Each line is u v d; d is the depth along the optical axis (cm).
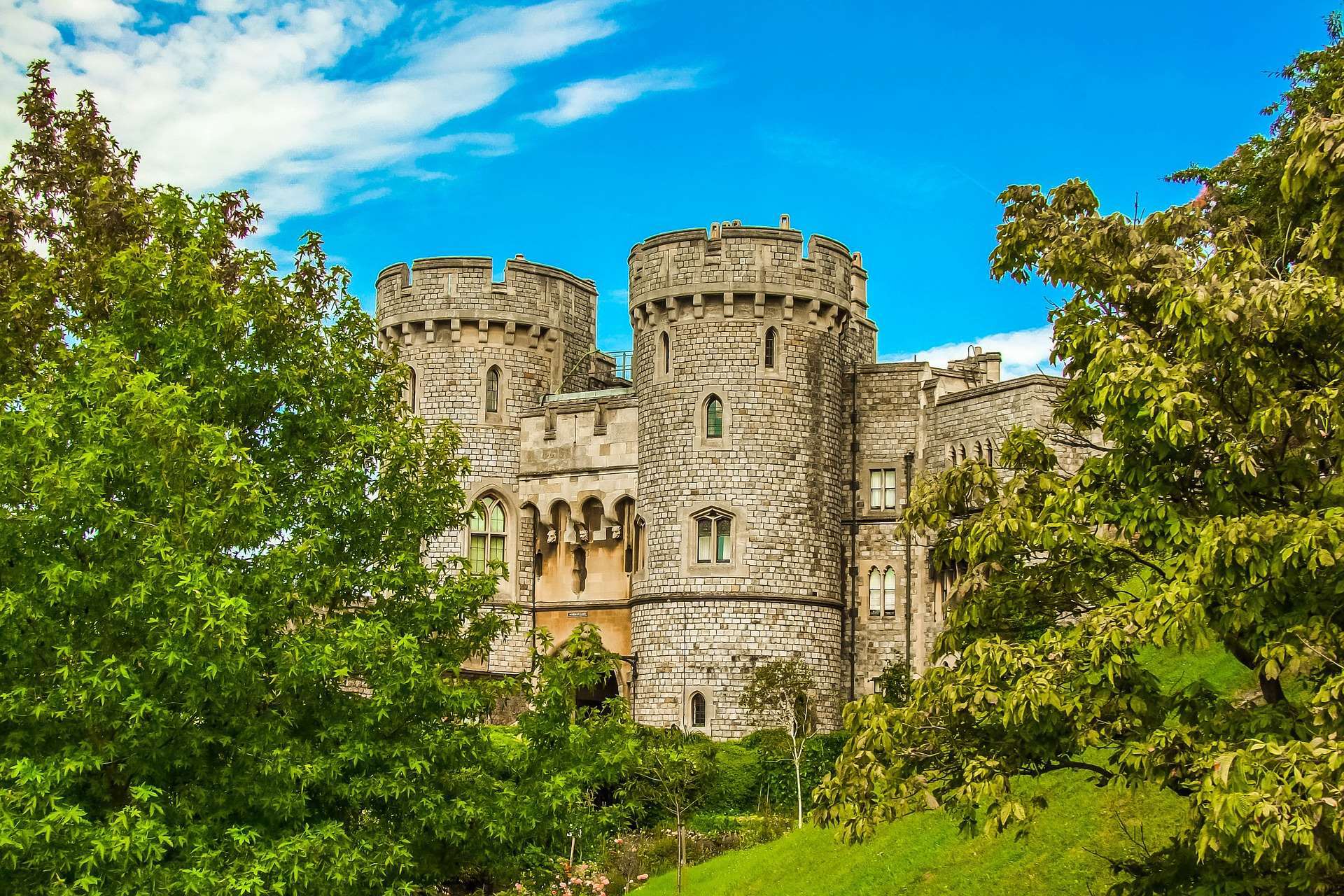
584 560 5819
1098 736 1434
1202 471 1459
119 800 1958
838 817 1531
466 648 2350
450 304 5984
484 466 5919
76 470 1883
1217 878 1337
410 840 2106
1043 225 1652
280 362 2233
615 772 2355
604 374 6525
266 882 1852
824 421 5434
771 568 5247
